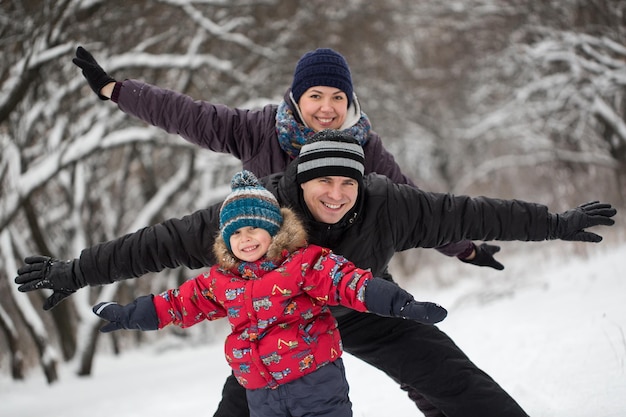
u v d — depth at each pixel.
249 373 2.79
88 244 13.05
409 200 3.05
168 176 14.37
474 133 18.89
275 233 2.82
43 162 9.58
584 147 16.52
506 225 3.04
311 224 2.98
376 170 3.54
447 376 2.98
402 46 20.58
